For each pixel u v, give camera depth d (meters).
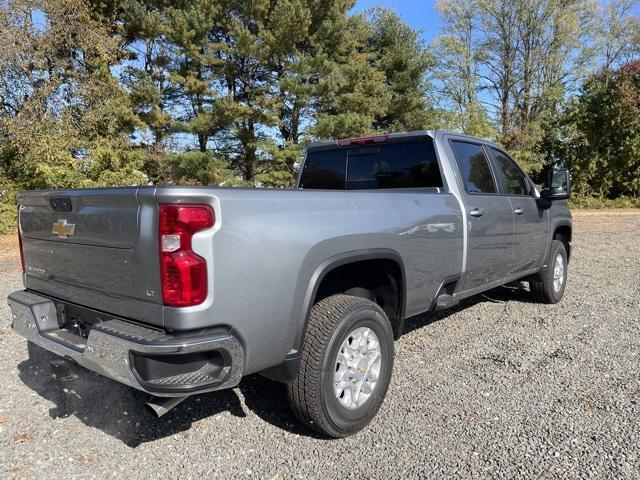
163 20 19.78
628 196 24.30
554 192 5.44
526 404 3.44
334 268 2.96
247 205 2.52
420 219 3.65
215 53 20.78
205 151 20.73
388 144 4.57
